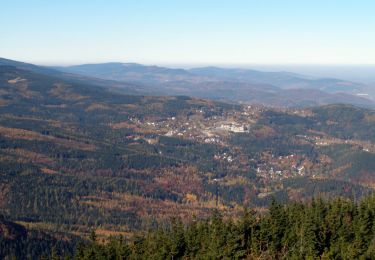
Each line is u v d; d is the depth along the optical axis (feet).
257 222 499.10
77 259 497.46
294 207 533.14
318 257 429.38
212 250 453.17
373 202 529.45
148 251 486.38
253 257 450.71
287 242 464.24
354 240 455.63
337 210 504.84
